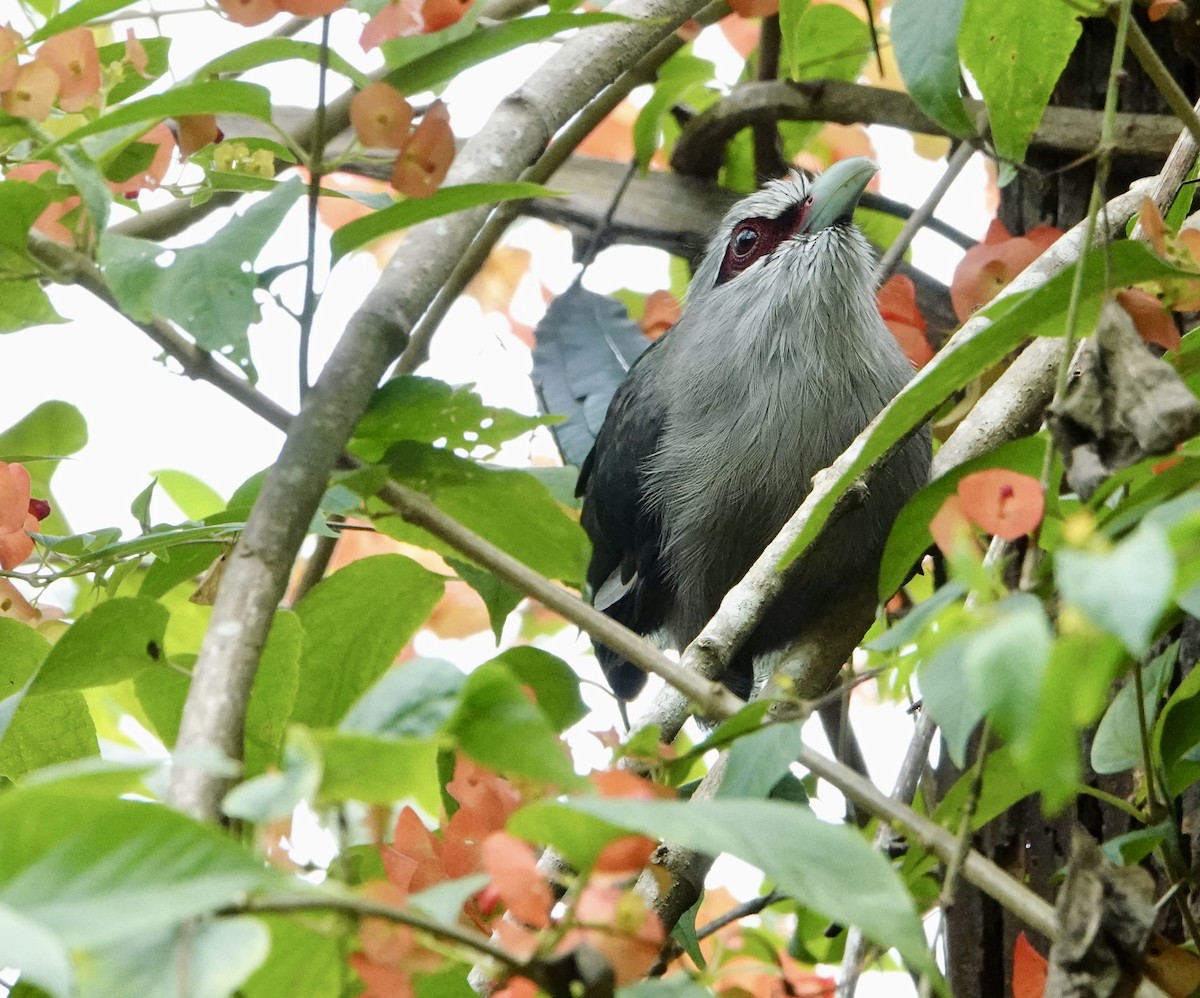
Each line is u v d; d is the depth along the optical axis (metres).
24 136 5.51
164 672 5.12
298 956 3.63
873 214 11.59
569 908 3.39
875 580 7.25
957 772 7.57
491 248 9.08
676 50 8.70
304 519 4.76
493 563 5.17
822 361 9.48
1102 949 3.95
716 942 6.55
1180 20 6.20
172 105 4.51
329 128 7.54
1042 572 4.05
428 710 3.40
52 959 2.36
